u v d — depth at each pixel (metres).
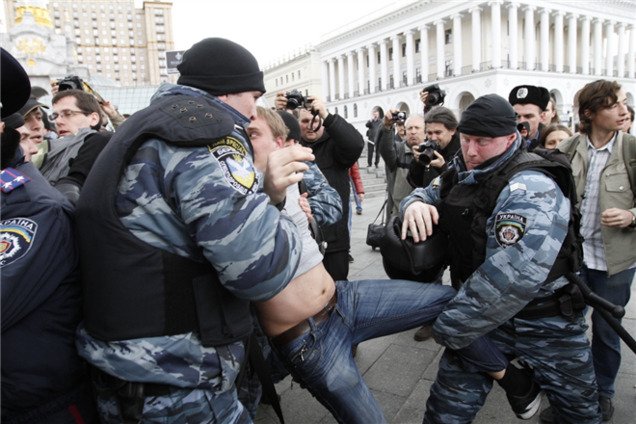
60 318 1.22
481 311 1.61
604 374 2.44
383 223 4.96
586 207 2.51
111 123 4.15
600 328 2.40
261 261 1.09
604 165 2.45
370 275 5.12
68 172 2.37
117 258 1.10
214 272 1.17
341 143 3.05
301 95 3.30
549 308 1.80
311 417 2.56
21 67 1.19
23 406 1.20
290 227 1.23
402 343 3.42
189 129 1.11
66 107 3.09
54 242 1.18
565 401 1.88
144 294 1.10
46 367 1.20
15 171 1.25
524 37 44.38
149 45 104.56
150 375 1.09
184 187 1.08
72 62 33.47
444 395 1.88
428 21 45.47
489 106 1.69
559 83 44.81
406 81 50.34
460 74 43.53
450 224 1.88
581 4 45.81
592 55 49.41
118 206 1.12
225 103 1.30
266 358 2.12
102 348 1.13
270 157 1.35
